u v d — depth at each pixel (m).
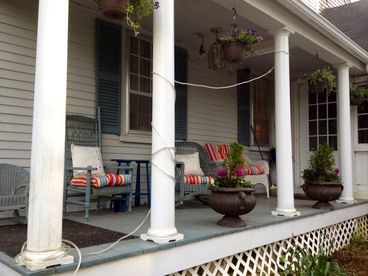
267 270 3.53
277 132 4.10
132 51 4.81
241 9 3.71
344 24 7.77
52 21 2.06
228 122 6.47
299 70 6.96
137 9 2.54
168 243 2.52
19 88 3.72
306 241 4.21
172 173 2.67
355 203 5.40
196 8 4.37
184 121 5.49
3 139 3.59
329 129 6.95
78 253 2.14
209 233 2.88
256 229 3.34
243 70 6.78
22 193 3.17
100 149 4.15
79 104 4.19
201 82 5.93
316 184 4.69
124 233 2.87
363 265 4.18
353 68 6.04
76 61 4.18
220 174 3.30
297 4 3.94
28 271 1.86
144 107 4.94
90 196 3.52
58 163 2.03
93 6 4.33
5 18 3.64
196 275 2.80
